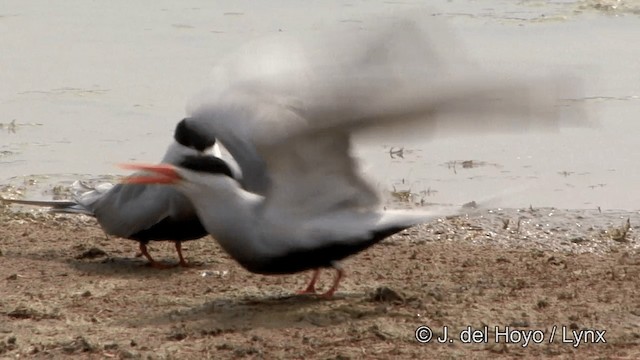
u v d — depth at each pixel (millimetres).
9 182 18594
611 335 11938
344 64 11383
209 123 12336
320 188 11977
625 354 11484
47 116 21734
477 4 28047
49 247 15594
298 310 12641
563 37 25094
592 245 15781
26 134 20906
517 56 23375
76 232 16391
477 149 20203
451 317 12406
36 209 17484
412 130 11352
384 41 11281
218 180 12070
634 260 14906
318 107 11406
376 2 28453
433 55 11172
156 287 13781
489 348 11617
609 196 17750
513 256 15172
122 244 15836
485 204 12773
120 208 14656
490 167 19188
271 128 11688
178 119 21500
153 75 23750
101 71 24188
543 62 22812
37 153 19922
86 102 22438
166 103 22266
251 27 26516
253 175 12320
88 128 21109
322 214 12016
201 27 26875
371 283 13836
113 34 26672
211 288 13680
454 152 20047
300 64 11648
